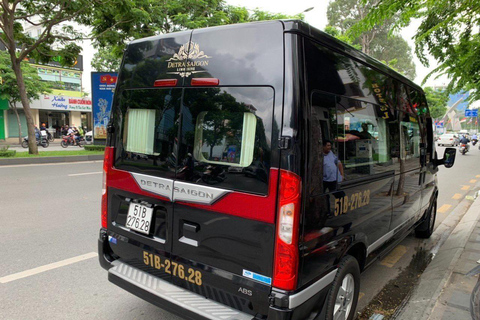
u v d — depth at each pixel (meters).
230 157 2.21
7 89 22.22
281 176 1.99
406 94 3.74
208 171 2.30
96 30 13.14
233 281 2.18
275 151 2.02
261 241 2.07
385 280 3.99
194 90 2.41
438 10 3.75
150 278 2.60
